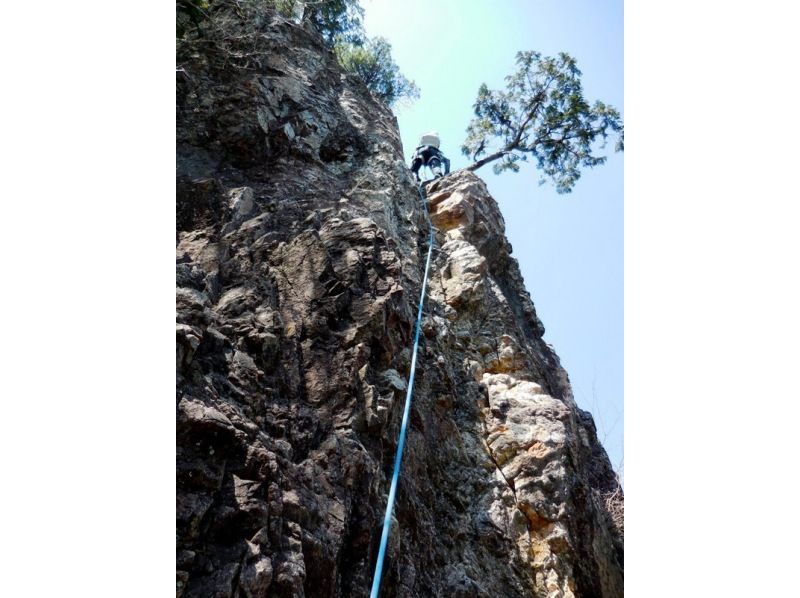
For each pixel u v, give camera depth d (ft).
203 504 10.32
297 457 12.98
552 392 27.12
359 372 15.15
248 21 26.91
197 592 9.47
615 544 22.67
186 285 14.40
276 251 17.25
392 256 18.44
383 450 14.97
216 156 21.72
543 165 50.83
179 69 21.61
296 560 10.59
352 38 44.45
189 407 11.19
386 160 27.61
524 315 31.73
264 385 13.66
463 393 21.88
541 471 19.53
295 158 23.68
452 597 15.28
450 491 18.48
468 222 31.40
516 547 18.06
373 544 12.80
